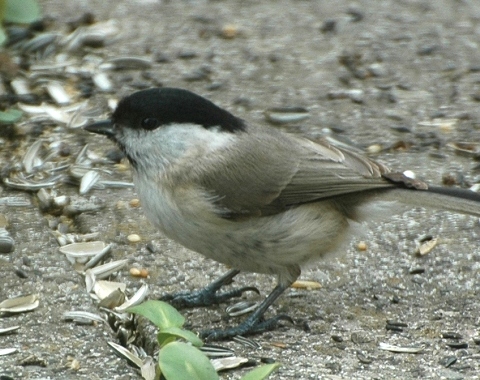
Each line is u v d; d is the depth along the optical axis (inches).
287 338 358.9
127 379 326.6
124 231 434.3
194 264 413.4
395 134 520.1
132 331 368.2
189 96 364.2
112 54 586.6
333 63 591.2
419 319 374.0
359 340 357.4
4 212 446.6
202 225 357.4
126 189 468.1
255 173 360.2
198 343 299.4
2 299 377.1
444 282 402.9
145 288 386.3
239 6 661.9
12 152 492.7
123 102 365.4
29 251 413.1
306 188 365.7
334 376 329.4
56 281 391.2
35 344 346.6
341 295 392.8
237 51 600.4
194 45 605.3
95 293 383.6
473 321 372.5
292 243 362.3
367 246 427.5
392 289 397.7
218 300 387.2
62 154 490.3
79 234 432.5
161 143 359.6
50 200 453.7
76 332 356.2
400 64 591.5
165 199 358.6
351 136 516.4
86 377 327.0
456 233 439.5
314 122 529.3
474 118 535.8
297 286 398.9
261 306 367.2
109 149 498.0
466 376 331.6
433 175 480.4
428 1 676.1
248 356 344.2
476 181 476.7
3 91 537.3
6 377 325.1
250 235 358.9
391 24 640.4
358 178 371.6
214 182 354.9
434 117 537.0
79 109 526.6
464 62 595.5
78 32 597.6
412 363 340.5
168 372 287.7
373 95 558.3
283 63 589.9
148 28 620.7
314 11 657.0
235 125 372.2
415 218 450.6
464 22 645.9
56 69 564.7
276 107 542.3
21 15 515.5
